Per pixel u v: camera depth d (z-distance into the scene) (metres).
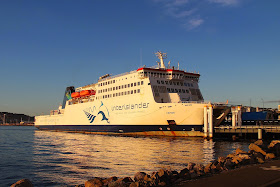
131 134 60.56
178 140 49.19
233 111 53.47
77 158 32.56
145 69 56.69
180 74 59.66
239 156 20.27
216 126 54.34
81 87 85.81
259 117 62.47
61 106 102.50
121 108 61.91
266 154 22.88
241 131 48.44
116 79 64.75
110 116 65.19
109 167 26.48
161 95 56.31
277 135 49.25
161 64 65.50
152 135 56.75
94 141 52.56
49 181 21.92
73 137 64.94
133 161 29.14
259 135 46.50
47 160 31.69
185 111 51.00
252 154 21.66
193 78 63.38
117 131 63.75
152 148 38.88
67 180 22.12
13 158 33.41
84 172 24.81
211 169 16.73
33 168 27.12
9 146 47.97
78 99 83.38
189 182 13.58
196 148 38.44
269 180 12.94
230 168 17.73
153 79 56.72
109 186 14.13
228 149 37.31
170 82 59.00
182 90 59.94
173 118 52.12
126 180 15.26
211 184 12.74
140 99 57.09
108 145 44.53
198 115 50.56
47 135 76.94
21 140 61.56
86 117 74.81
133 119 58.38
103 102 68.06
